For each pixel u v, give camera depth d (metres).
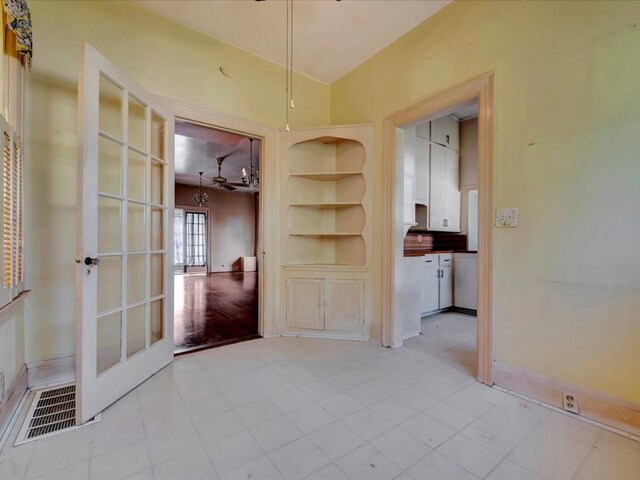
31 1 1.92
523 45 1.87
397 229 2.76
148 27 2.35
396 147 2.73
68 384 1.98
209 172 7.12
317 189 3.31
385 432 1.51
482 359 2.05
